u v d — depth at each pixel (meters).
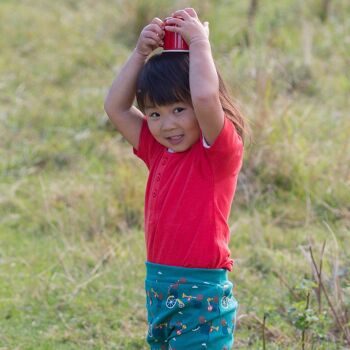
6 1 23.25
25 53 19.91
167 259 6.75
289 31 20.59
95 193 13.06
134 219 12.55
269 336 9.21
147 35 6.94
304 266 10.54
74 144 15.51
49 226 12.48
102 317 9.88
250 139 7.44
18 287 10.67
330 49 19.72
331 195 12.78
